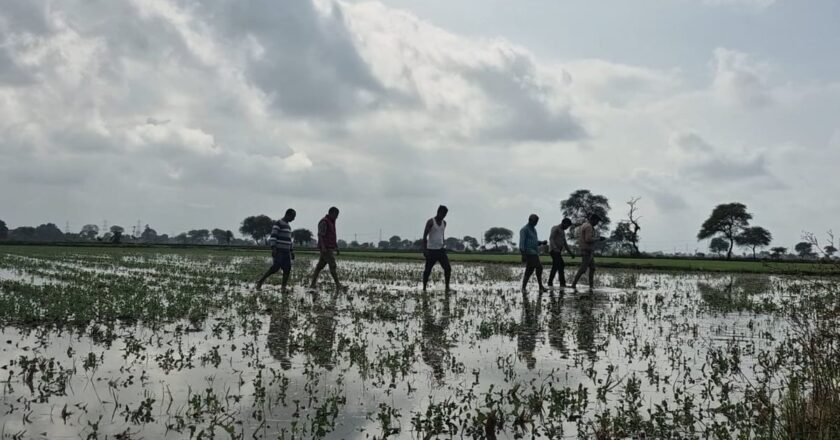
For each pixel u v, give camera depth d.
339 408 6.05
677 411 5.94
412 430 5.43
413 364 8.02
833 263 5.48
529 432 5.50
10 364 7.50
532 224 18.62
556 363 8.19
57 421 5.48
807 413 5.11
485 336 10.16
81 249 60.56
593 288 20.53
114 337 9.55
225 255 50.75
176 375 7.20
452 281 23.20
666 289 20.78
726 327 11.69
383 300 15.20
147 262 33.31
